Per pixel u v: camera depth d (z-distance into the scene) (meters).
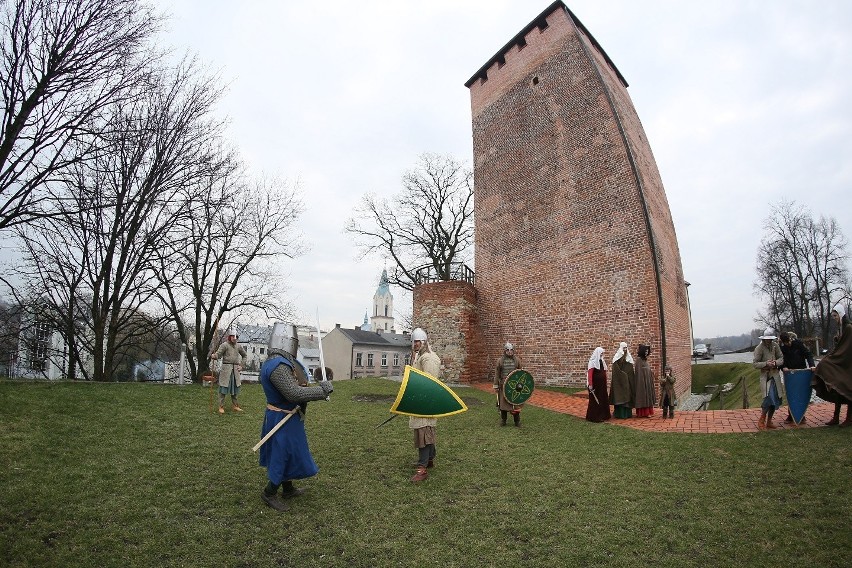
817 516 4.80
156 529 4.40
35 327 16.62
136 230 16.00
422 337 6.92
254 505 5.05
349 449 7.47
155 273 18.38
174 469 6.05
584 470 6.61
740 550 4.23
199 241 20.08
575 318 16.83
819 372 8.02
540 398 14.47
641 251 15.13
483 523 4.85
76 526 4.36
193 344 25.45
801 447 6.93
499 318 20.00
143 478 5.66
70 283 16.80
